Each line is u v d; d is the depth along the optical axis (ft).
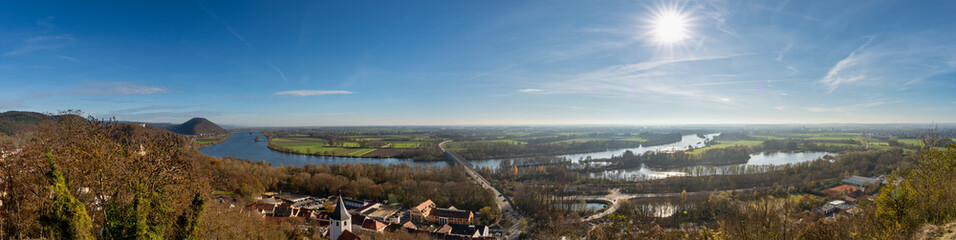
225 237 196.65
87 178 148.56
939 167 174.09
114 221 136.77
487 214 481.87
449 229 429.79
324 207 522.06
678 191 603.26
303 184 630.33
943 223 151.23
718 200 474.90
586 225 430.61
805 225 197.88
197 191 168.25
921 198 170.30
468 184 606.96
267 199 547.08
